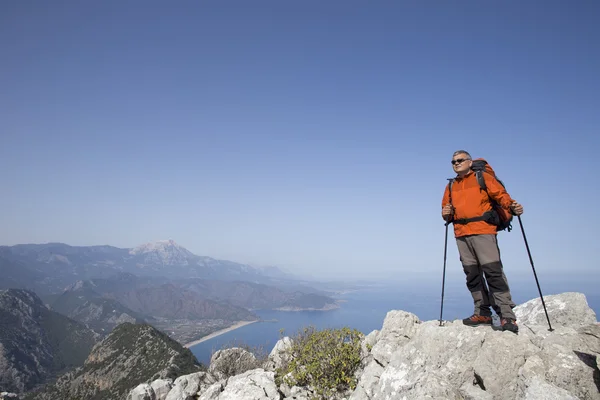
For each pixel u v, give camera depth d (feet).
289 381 30.04
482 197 22.20
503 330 20.65
